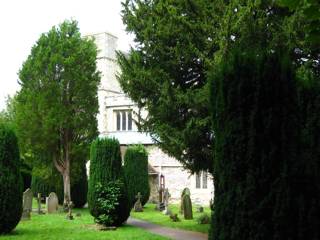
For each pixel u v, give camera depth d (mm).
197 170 14219
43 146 22672
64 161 23281
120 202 15648
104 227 15109
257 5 12078
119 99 36688
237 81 5812
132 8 14648
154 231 14805
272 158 5531
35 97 22625
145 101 14555
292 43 11828
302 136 6031
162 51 13586
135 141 33844
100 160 15836
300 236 5398
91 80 23891
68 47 23438
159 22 13328
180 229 15375
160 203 24594
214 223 5758
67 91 23328
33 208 22656
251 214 5434
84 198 24219
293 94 5844
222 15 12945
